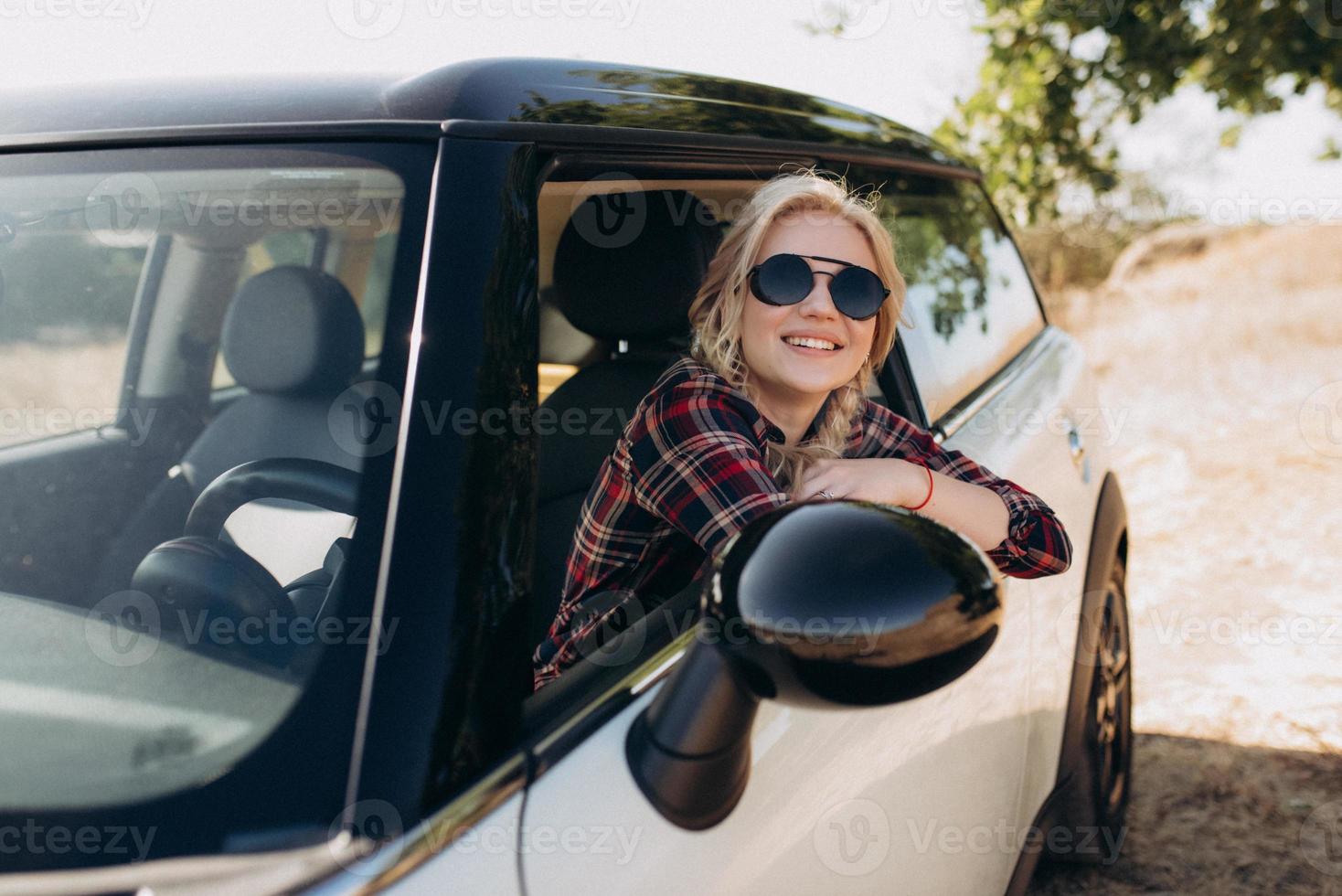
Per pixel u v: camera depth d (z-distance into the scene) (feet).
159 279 5.03
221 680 3.41
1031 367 8.89
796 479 5.03
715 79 6.26
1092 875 8.66
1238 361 24.43
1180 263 30.04
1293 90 19.36
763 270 4.74
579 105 4.73
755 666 3.04
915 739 4.67
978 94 22.36
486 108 4.32
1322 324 25.29
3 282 5.23
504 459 3.52
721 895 3.35
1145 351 25.99
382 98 4.45
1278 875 8.52
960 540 3.23
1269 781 9.82
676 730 3.29
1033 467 7.24
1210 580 14.66
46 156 4.65
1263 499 17.39
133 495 4.90
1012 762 5.98
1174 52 19.58
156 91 4.94
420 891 2.78
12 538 4.71
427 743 3.01
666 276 6.23
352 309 4.15
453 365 3.59
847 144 6.66
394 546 3.30
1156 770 10.16
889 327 5.36
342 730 3.04
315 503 4.31
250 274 4.49
